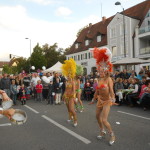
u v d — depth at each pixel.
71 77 7.24
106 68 5.38
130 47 33.72
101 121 5.58
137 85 11.80
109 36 38.62
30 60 48.59
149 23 31.39
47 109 11.26
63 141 5.50
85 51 46.34
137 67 29.73
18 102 15.10
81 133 6.24
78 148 4.92
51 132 6.43
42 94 16.66
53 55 65.94
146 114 9.34
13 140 5.69
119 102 12.20
